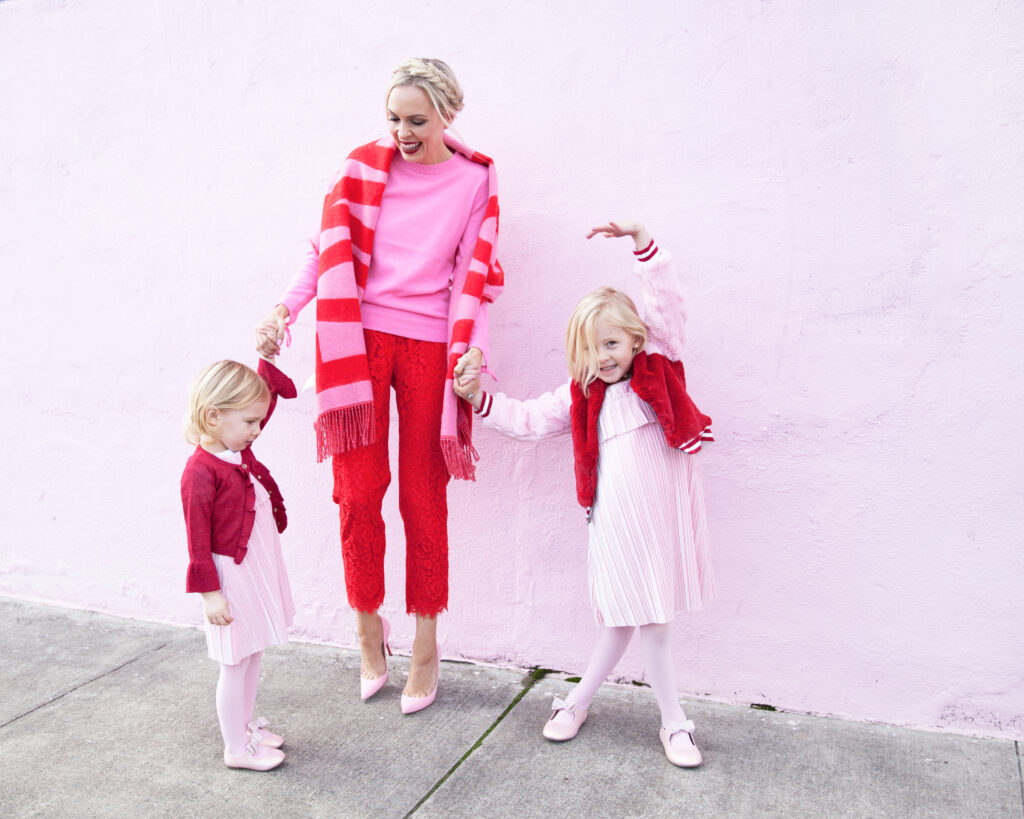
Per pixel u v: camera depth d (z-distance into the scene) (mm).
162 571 3377
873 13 2354
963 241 2338
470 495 2898
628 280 2664
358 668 2943
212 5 3057
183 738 2498
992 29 2266
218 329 3191
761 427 2564
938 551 2438
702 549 2395
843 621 2547
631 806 2113
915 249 2379
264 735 2400
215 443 2238
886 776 2240
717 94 2510
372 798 2172
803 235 2473
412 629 3045
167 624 3381
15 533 3582
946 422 2396
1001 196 2297
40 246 3416
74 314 3395
